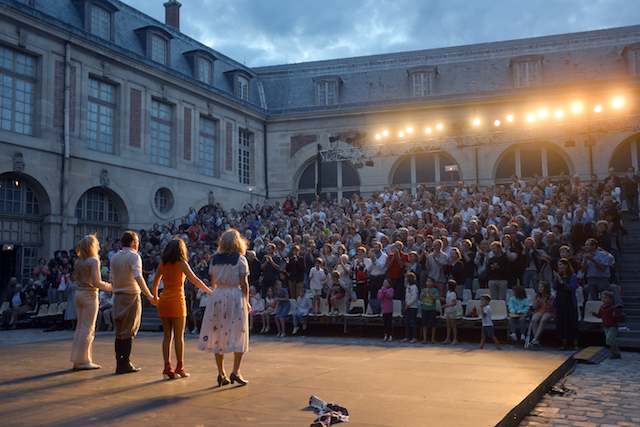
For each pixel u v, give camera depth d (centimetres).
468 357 771
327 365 679
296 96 2806
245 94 2711
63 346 935
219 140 2481
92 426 375
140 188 2092
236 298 525
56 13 1877
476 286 1236
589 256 1070
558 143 2384
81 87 1903
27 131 1769
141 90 2120
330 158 2433
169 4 2552
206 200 2375
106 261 1731
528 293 1098
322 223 1631
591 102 2316
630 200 1684
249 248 1706
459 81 2608
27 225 1770
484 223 1462
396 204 1711
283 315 1239
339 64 2838
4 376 595
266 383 540
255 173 2673
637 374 713
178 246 584
